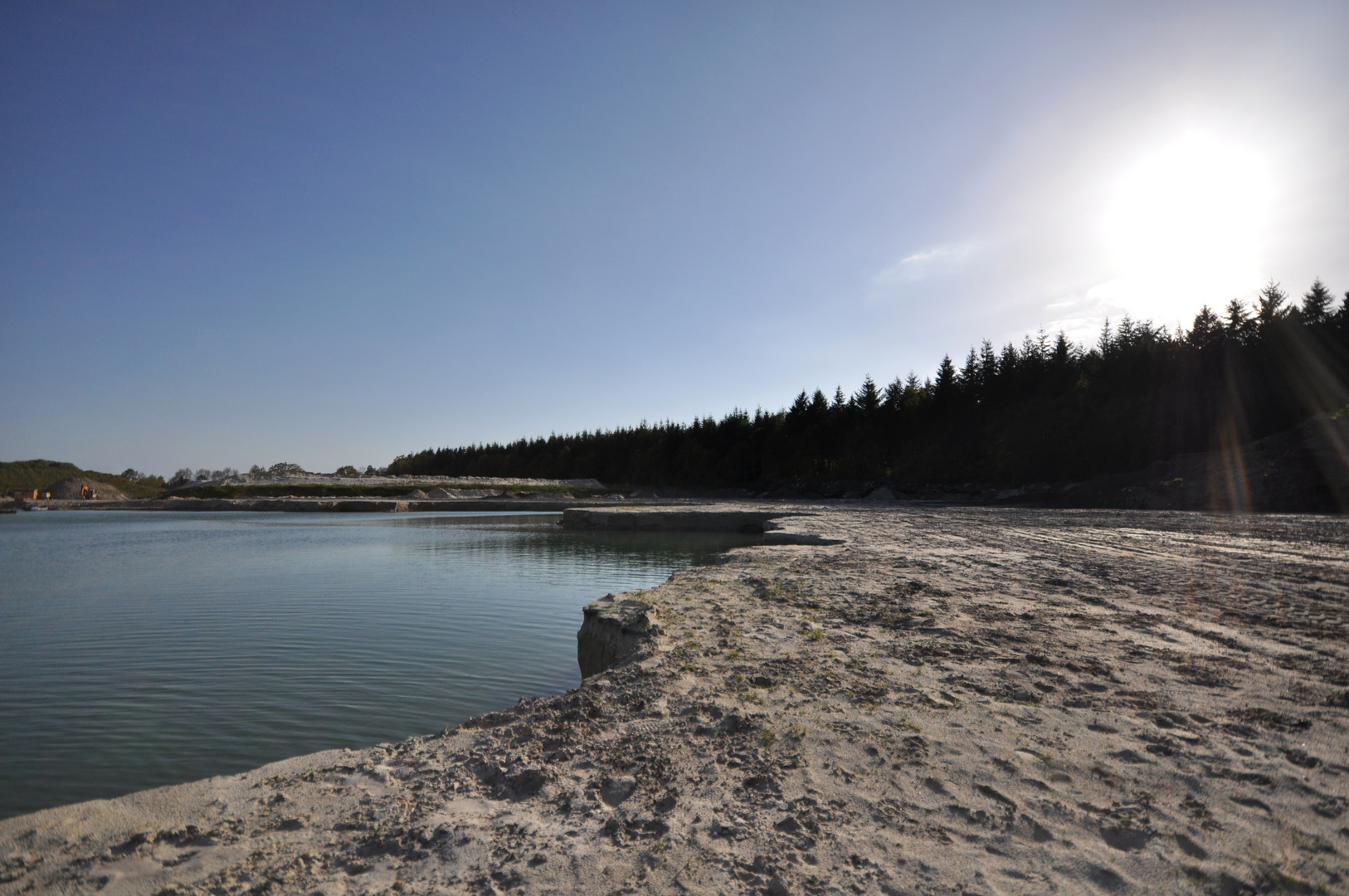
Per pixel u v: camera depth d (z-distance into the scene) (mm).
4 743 7141
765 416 99875
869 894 2854
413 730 7535
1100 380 59812
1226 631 7746
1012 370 67750
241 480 98188
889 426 76188
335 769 4434
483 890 2961
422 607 14719
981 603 9555
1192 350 55031
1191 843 3203
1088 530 23297
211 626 12883
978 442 65375
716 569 13312
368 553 26359
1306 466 35562
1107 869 3002
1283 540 18953
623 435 121562
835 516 34000
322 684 9164
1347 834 3277
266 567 22094
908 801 3717
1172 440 49438
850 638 7520
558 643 11492
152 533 39781
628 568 21344
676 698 5535
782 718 4992
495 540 32250
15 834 3584
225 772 6453
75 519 57344
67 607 14789
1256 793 3721
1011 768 4086
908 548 17500
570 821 3604
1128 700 5305
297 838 3494
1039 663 6438
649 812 3678
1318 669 6137
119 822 3695
